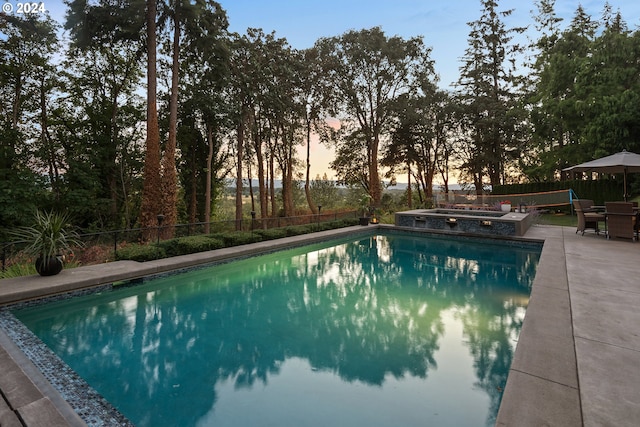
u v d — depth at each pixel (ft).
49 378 11.16
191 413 9.41
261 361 12.50
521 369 8.84
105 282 20.88
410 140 90.89
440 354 12.70
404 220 49.88
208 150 73.82
